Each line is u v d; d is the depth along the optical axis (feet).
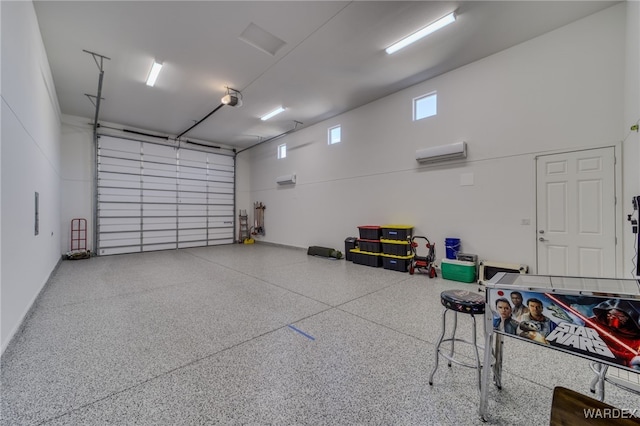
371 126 21.34
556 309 4.28
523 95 13.91
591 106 12.01
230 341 8.32
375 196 21.16
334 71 16.58
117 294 13.11
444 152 16.33
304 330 9.10
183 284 14.97
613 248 11.48
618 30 11.32
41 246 13.33
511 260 14.35
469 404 5.55
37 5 10.98
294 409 5.42
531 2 11.20
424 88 17.94
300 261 22.09
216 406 5.50
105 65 15.60
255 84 18.19
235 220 35.29
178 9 11.39
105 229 25.34
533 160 13.62
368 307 11.29
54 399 5.68
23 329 9.11
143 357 7.38
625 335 3.73
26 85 10.00
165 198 29.27
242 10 11.50
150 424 5.01
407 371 6.73
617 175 11.37
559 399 3.84
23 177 9.64
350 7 11.38
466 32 13.06
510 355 7.47
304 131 27.55
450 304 5.90
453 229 16.67
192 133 29.27
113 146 25.84
